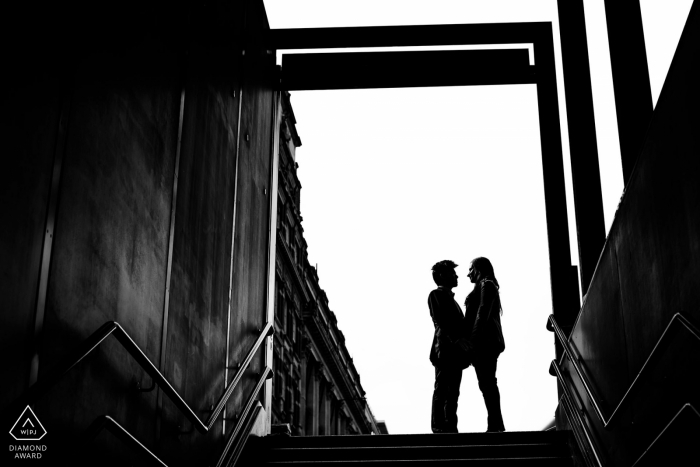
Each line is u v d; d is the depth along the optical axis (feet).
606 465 24.30
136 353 18.35
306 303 168.96
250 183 34.60
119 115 19.65
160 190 22.68
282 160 145.28
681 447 18.08
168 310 23.12
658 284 19.65
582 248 32.53
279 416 141.79
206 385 26.68
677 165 17.89
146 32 21.81
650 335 20.43
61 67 16.56
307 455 29.27
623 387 23.13
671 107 18.19
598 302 26.23
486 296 33.01
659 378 19.84
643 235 20.83
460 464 27.78
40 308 15.55
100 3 18.66
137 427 20.30
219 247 28.99
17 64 14.80
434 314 33.94
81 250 17.42
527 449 29.07
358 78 40.45
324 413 188.14
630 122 26.27
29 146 15.23
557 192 37.45
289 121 150.51
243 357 32.01
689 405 16.01
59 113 16.44
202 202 26.94
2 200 14.28
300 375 164.96
